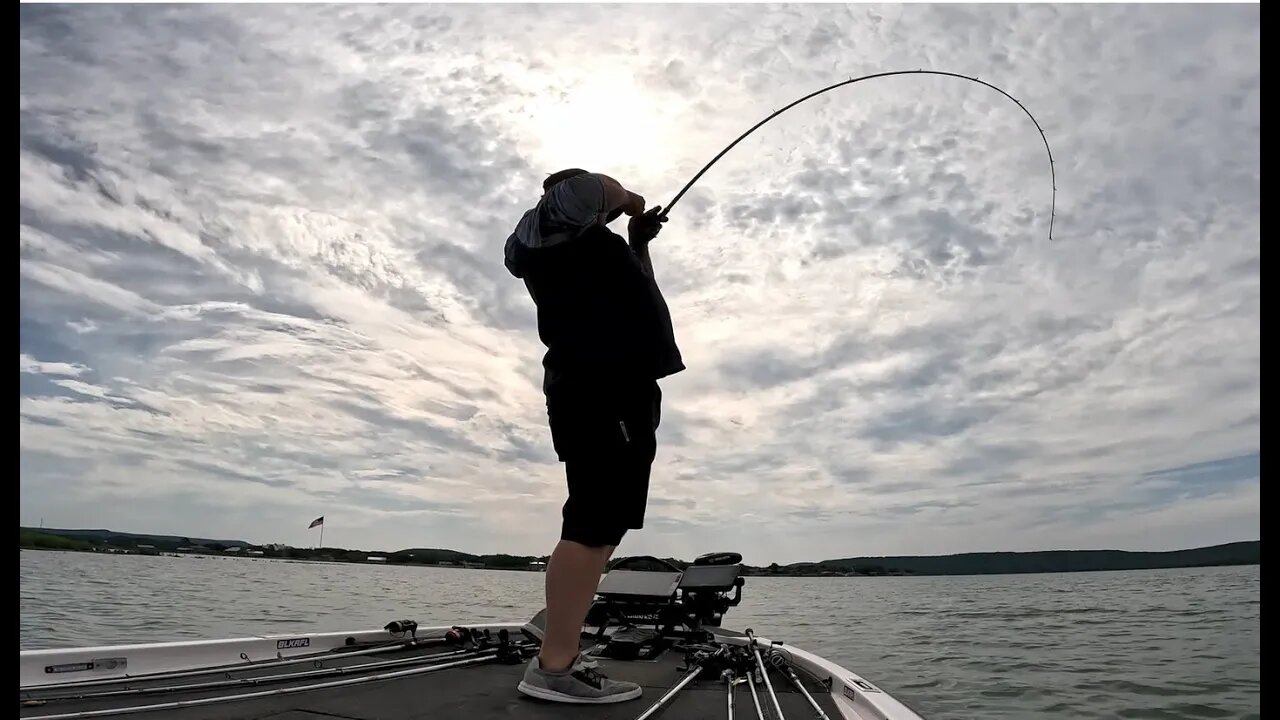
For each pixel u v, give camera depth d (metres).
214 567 46.62
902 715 2.30
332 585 28.44
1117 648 12.26
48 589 20.03
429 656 3.41
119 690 2.42
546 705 2.46
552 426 2.55
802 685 3.07
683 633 4.21
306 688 2.62
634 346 2.46
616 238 2.52
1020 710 7.30
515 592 27.11
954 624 17.16
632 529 2.51
